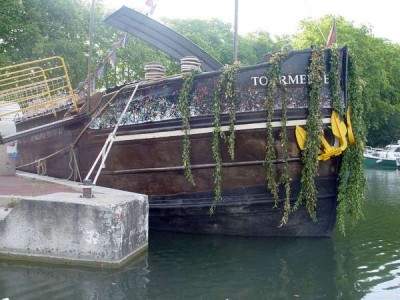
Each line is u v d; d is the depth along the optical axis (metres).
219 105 8.59
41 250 6.59
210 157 8.83
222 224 9.09
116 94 9.59
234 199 8.83
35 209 6.62
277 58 8.42
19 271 6.29
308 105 8.43
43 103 11.25
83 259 6.46
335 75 8.45
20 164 12.66
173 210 9.21
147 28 11.93
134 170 9.45
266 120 8.48
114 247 6.41
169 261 7.19
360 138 8.74
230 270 6.85
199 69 9.16
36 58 24.75
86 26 28.75
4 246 6.74
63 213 6.51
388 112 43.03
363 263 7.33
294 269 6.96
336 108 8.43
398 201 14.91
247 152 8.65
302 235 9.02
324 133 8.55
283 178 8.48
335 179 8.80
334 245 8.52
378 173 31.75
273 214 8.84
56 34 26.55
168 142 9.05
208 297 5.71
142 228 7.38
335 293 5.93
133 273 6.40
